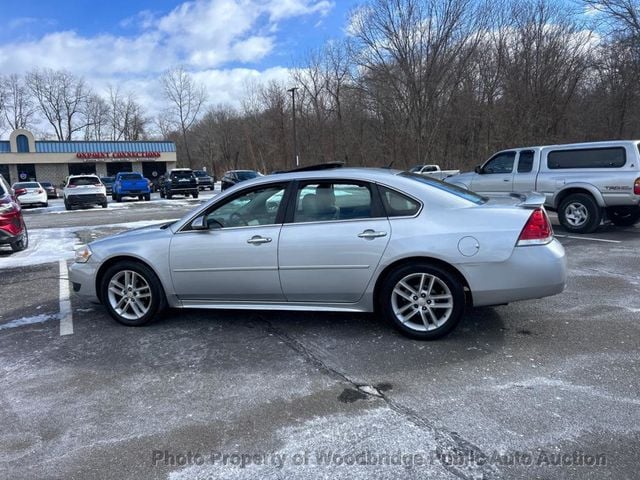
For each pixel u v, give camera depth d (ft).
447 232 12.58
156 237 14.93
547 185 31.22
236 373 11.78
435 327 13.03
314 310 13.92
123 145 163.84
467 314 15.25
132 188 89.45
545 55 114.11
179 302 15.06
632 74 92.79
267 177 14.42
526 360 11.89
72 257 28.73
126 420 9.82
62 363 12.76
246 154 213.46
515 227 12.41
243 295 14.35
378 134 131.85
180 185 93.45
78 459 8.59
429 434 8.95
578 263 22.27
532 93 116.78
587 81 113.29
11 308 18.08
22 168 151.74
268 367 12.04
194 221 14.62
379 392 10.59
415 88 111.86
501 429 9.00
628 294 17.24
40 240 36.73
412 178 13.64
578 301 16.46
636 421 9.11
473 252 12.38
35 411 10.30
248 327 14.87
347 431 9.15
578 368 11.36
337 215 13.48
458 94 119.14
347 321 14.97
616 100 101.86
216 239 14.21
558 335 13.42
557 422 9.16
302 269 13.52
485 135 123.44
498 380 10.90
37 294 20.01
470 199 13.44
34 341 14.44
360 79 120.06
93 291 15.61
